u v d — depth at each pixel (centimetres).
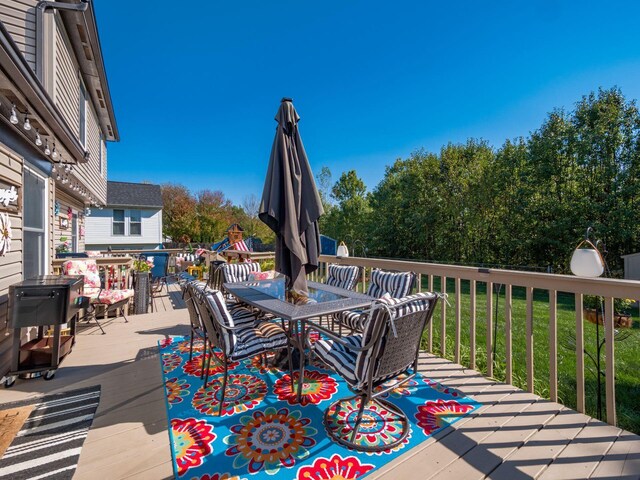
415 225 1548
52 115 313
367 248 1794
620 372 365
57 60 481
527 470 162
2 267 295
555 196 1204
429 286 334
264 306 253
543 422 205
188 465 166
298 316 220
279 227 276
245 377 272
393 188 1783
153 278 804
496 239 1331
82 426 203
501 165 1318
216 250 1009
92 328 426
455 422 204
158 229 1642
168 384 261
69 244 850
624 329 443
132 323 453
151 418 211
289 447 180
